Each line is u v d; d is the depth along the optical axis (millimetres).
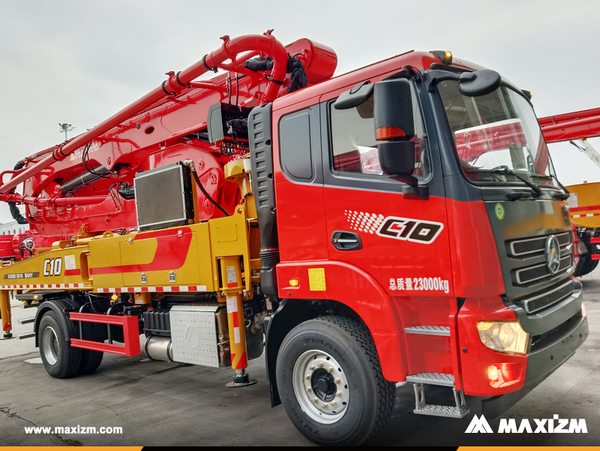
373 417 3361
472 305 2990
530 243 3303
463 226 2979
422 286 3139
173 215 5035
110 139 6949
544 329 3139
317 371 3684
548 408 4027
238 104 5730
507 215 3125
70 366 6355
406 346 3242
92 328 6336
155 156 6535
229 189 5824
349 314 3834
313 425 3629
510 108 3826
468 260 2953
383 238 3318
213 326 4672
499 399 2982
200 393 5285
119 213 7168
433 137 3115
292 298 3855
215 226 4586
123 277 5648
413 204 3184
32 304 7602
